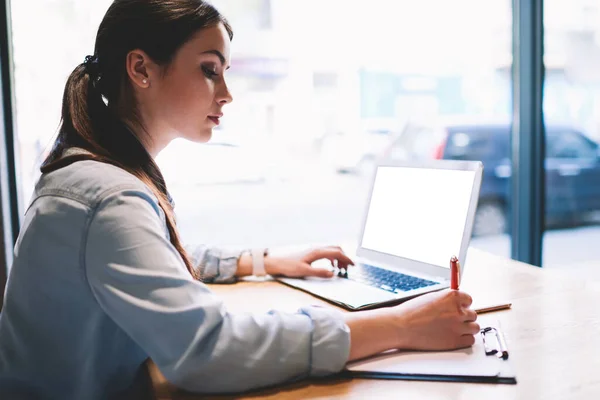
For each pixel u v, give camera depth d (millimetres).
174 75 891
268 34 3246
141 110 919
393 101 3736
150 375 791
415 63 3373
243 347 721
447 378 746
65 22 1704
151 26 867
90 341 806
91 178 777
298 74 3410
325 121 3635
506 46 2506
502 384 729
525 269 1336
